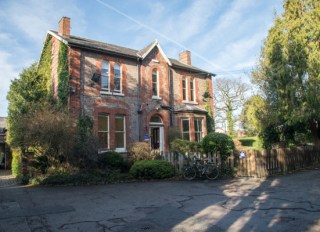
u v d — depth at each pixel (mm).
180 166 14305
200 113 21266
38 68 20609
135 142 16734
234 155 14234
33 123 12281
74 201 8852
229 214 7129
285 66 17125
